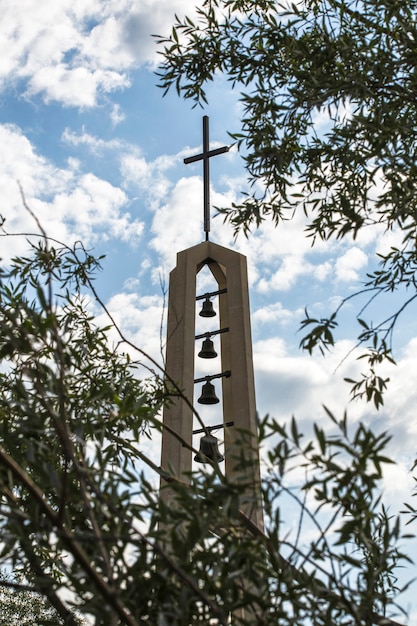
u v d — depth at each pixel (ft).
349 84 12.93
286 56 14.76
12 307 10.25
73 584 7.78
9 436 8.55
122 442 9.95
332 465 7.97
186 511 8.43
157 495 8.26
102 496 7.58
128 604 7.93
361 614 8.06
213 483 8.40
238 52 15.23
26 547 8.23
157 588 8.34
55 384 8.28
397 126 12.61
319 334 11.60
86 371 10.98
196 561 8.30
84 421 9.78
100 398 10.10
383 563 8.36
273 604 8.09
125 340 10.87
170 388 13.28
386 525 8.55
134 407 9.84
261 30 15.17
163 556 7.39
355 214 12.42
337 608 8.09
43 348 9.57
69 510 9.21
